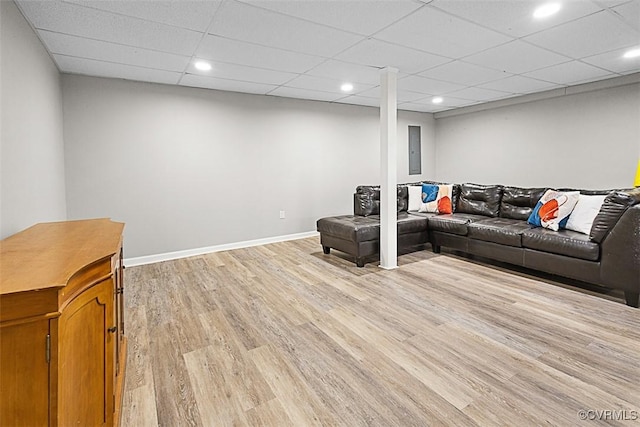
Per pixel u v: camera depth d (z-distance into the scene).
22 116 2.20
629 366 1.95
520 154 5.68
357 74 4.01
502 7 2.38
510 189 4.58
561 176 5.15
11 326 0.91
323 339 2.33
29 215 2.28
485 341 2.26
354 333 2.40
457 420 1.57
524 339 2.27
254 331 2.45
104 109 3.95
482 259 4.27
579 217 3.43
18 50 2.17
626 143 4.46
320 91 4.89
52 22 2.47
